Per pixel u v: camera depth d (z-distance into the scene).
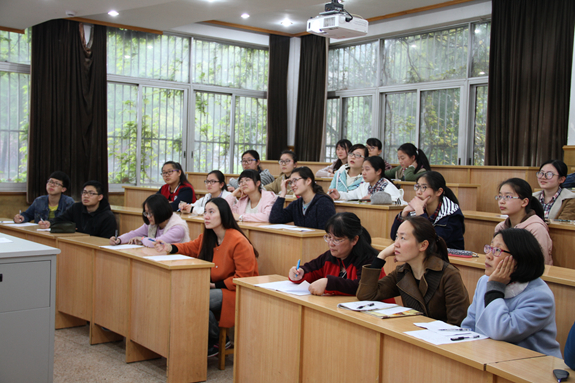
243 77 8.67
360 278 2.09
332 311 1.82
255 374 2.24
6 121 7.00
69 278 3.48
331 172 5.79
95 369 2.83
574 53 5.75
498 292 1.66
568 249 3.13
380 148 5.60
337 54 8.48
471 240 3.88
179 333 2.59
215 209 2.98
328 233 2.24
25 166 7.14
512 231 1.68
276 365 2.12
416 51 7.48
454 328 1.65
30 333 2.22
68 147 7.13
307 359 1.97
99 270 3.21
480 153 6.91
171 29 7.95
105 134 7.43
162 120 8.13
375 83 7.96
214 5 6.43
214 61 8.43
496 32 6.34
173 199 4.86
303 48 8.49
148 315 2.75
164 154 8.18
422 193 2.94
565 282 2.20
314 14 7.55
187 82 8.25
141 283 2.82
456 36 7.04
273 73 8.55
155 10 6.78
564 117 5.82
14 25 6.45
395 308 1.88
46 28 6.95
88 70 7.28
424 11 7.11
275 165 7.20
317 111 8.32
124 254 2.92
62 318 3.59
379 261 2.02
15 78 7.04
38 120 6.95
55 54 7.02
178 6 6.59
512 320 1.57
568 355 1.31
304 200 3.70
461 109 7.00
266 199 4.07
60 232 3.71
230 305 2.87
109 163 7.78
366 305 1.89
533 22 6.03
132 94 7.89
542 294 1.61
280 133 8.66
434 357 1.50
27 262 2.21
